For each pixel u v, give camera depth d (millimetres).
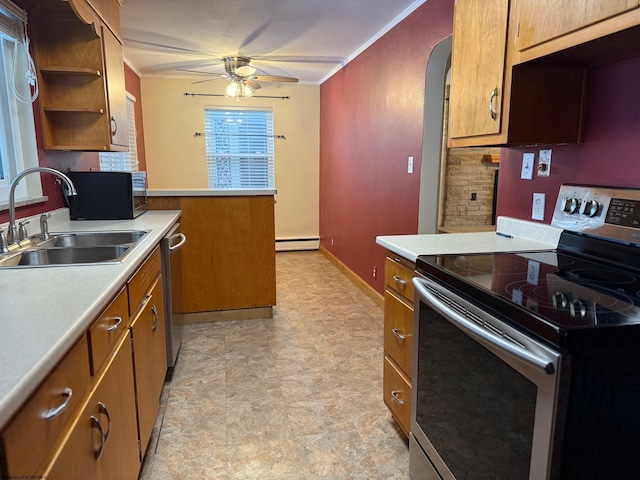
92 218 2607
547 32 1369
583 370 891
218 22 3338
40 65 2273
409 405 1734
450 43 2662
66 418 911
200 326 3287
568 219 1664
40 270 1371
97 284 1216
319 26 3461
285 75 5406
